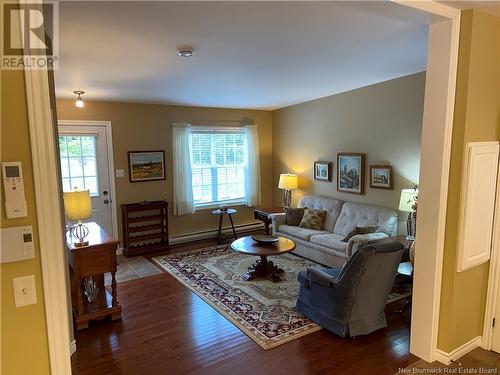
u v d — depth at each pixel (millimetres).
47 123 1355
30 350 1381
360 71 4043
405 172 4500
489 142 2527
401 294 3877
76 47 2779
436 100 2412
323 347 2822
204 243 6035
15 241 1318
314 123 5930
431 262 2533
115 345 2891
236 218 6754
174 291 4000
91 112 5152
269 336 2994
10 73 1272
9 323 1336
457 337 2639
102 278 3717
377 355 2709
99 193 5324
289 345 2855
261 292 3916
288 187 6078
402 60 3598
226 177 6574
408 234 4238
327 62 3578
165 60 3236
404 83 4395
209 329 3135
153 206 5512
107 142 5316
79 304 3119
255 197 6766
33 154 1325
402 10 2182
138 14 2199
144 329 3150
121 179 5465
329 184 5695
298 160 6367
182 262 5012
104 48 2830
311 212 5492
